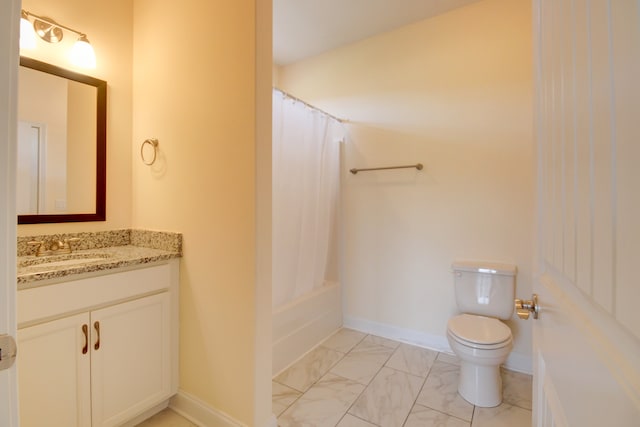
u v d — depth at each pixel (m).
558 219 0.64
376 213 2.65
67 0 1.70
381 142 2.61
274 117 2.15
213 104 1.55
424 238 2.44
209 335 1.58
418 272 2.47
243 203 1.45
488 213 2.20
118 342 1.47
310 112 2.47
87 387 1.36
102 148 1.83
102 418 1.41
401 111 2.51
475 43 2.22
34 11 1.59
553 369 0.65
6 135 0.48
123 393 1.48
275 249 2.19
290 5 2.22
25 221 1.57
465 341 1.69
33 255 1.58
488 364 1.67
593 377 0.43
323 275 2.68
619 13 0.37
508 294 2.02
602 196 0.42
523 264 2.09
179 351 1.71
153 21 1.83
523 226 2.09
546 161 0.75
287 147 2.26
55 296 1.26
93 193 1.82
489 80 2.18
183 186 1.68
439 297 2.39
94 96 1.81
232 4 1.48
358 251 2.75
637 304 0.33
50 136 1.66
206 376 1.60
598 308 0.43
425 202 2.43
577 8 0.51
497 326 1.84
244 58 1.44
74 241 1.71
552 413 0.65
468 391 1.77
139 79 1.91
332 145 2.75
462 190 2.28
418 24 2.43
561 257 0.61
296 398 1.80
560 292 0.62
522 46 2.08
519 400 1.78
